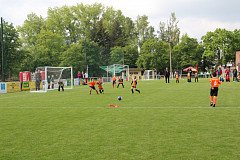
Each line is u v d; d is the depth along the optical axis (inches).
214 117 496.1
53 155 292.4
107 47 3474.4
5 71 2363.4
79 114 560.7
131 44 3732.8
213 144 321.7
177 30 3713.1
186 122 453.1
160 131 391.5
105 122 466.3
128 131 394.9
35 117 535.2
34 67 2645.2
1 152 306.0
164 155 286.2
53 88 1512.1
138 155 287.7
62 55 2699.3
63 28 3277.6
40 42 2824.8
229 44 3147.1
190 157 279.0
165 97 866.8
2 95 1125.1
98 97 927.0
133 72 3316.9
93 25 3432.6
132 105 688.4
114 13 3663.9
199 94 949.8
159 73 3309.5
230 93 950.4
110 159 277.1
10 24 2400.3
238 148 305.4
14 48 2399.1
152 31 3922.2
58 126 439.8
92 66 2896.2
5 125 457.4
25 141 350.0
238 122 447.8
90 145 326.3
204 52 3213.6
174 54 3265.3
